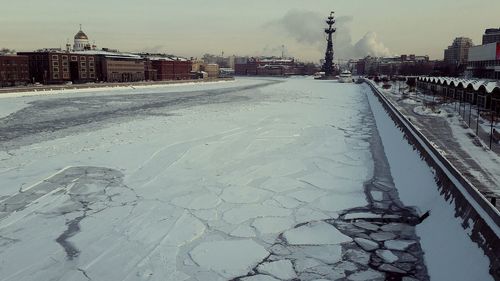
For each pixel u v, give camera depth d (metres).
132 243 11.90
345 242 12.16
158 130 31.28
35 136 29.12
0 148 24.81
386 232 12.88
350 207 15.03
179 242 12.02
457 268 9.84
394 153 22.53
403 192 16.41
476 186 15.79
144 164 20.72
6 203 15.14
